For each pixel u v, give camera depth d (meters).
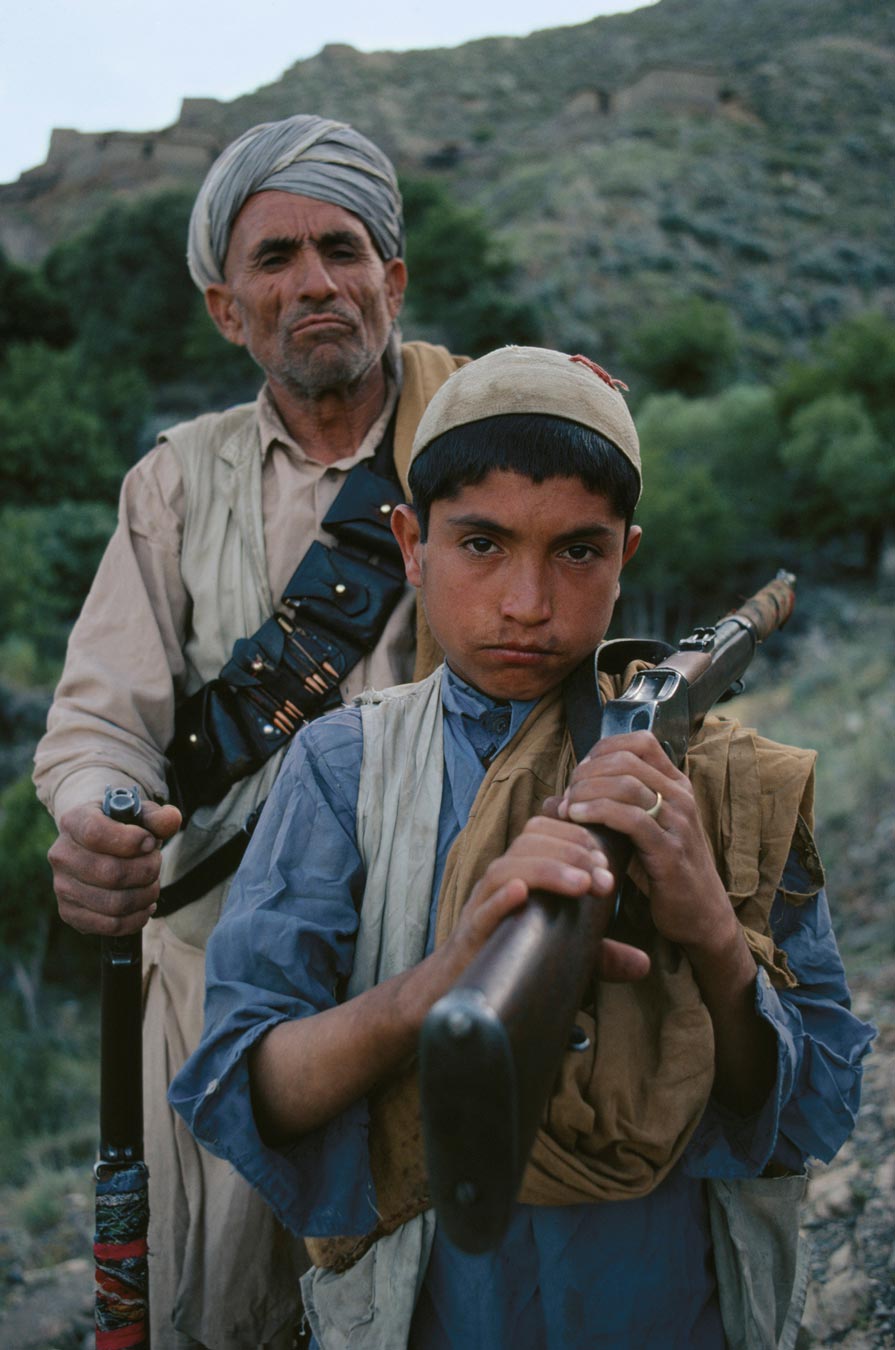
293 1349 1.81
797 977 1.18
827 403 41.59
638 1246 1.08
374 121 100.50
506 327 55.72
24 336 60.69
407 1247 1.08
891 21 100.69
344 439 1.99
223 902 1.85
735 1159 1.10
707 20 113.69
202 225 1.99
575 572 1.06
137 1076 1.53
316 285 1.86
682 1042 1.02
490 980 0.68
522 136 94.19
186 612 1.98
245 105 107.19
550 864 0.77
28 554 33.59
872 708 11.48
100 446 46.97
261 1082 1.03
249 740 1.83
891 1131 2.74
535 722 1.13
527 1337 1.07
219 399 55.56
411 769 1.16
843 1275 2.22
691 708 1.08
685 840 0.93
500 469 1.02
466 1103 0.64
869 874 6.43
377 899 1.13
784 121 84.62
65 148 100.62
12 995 13.89
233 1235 1.76
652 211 69.00
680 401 48.56
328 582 1.88
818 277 66.38
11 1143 8.53
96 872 1.47
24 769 23.83
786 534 41.66
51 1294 3.36
